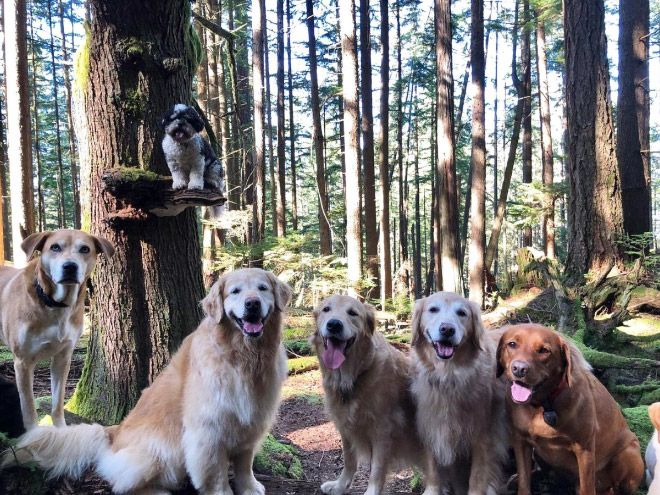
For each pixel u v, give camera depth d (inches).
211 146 114.2
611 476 70.0
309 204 772.6
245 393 70.5
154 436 72.9
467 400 71.3
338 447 122.2
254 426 72.3
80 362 148.7
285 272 268.2
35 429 72.0
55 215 706.2
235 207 359.3
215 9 350.3
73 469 72.5
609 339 152.2
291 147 474.9
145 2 98.3
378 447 76.5
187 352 76.5
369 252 282.2
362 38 293.3
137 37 98.9
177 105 98.1
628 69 216.7
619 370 132.8
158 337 101.7
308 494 82.4
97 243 84.5
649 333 161.2
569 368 61.2
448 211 261.9
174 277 103.6
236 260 254.7
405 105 573.3
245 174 375.6
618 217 194.4
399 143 520.1
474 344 71.9
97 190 99.3
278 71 391.2
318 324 78.4
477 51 270.8
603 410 67.8
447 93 260.5
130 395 100.4
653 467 70.4
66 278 77.7
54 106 541.3
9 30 186.9
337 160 626.8
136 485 71.5
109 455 73.0
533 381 61.4
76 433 74.2
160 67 101.0
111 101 98.5
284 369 76.3
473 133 269.3
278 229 378.3
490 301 250.2
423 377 73.9
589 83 196.4
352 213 235.1
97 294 101.7
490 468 72.3
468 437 71.8
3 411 76.2
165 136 97.4
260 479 90.2
